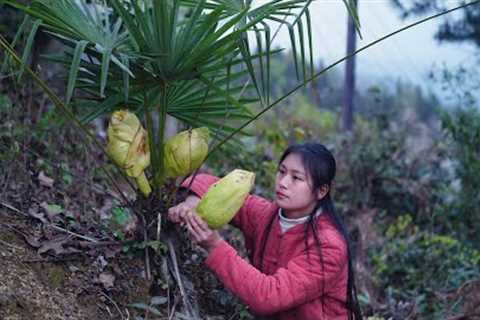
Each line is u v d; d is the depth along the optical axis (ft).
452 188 18.17
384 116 22.07
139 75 6.96
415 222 17.72
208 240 7.11
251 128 20.47
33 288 6.70
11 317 6.21
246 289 7.04
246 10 6.38
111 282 7.25
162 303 7.31
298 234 7.50
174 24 6.55
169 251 7.54
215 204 6.99
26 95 10.98
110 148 7.13
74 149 10.57
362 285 12.51
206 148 7.34
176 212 7.39
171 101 7.81
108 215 9.62
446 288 13.17
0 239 7.16
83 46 6.22
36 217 7.71
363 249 13.46
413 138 22.57
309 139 18.58
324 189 7.62
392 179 18.16
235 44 6.84
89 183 9.48
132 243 7.53
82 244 7.43
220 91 7.10
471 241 17.12
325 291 7.35
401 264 14.02
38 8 6.59
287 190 7.43
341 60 7.00
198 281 8.04
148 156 7.25
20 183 8.55
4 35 10.82
